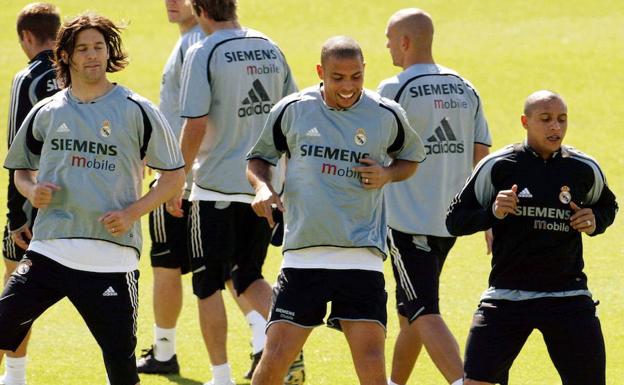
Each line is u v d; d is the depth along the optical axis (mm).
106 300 22062
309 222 22016
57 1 80688
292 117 22250
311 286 22031
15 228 25781
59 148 22078
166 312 29031
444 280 38844
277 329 22078
